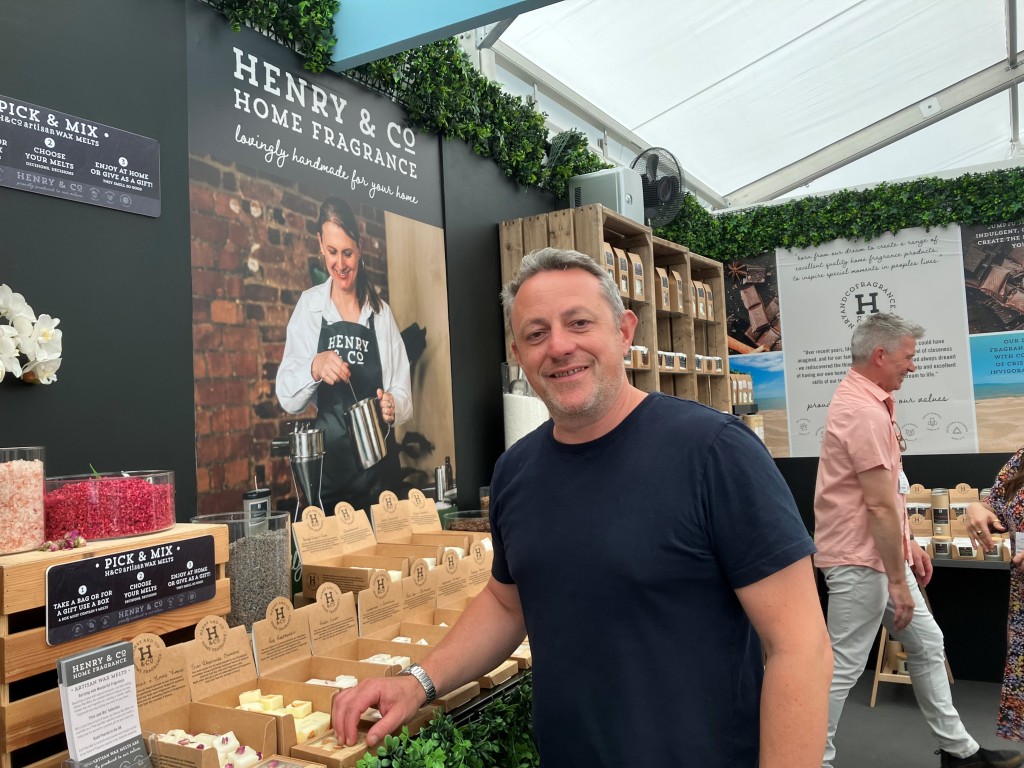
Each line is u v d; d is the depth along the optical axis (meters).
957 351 4.84
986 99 5.95
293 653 1.49
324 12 2.42
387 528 2.29
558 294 1.22
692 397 4.42
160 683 1.22
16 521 1.19
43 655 1.15
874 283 5.06
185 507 1.98
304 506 2.34
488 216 3.47
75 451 1.73
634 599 1.15
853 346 2.79
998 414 4.74
